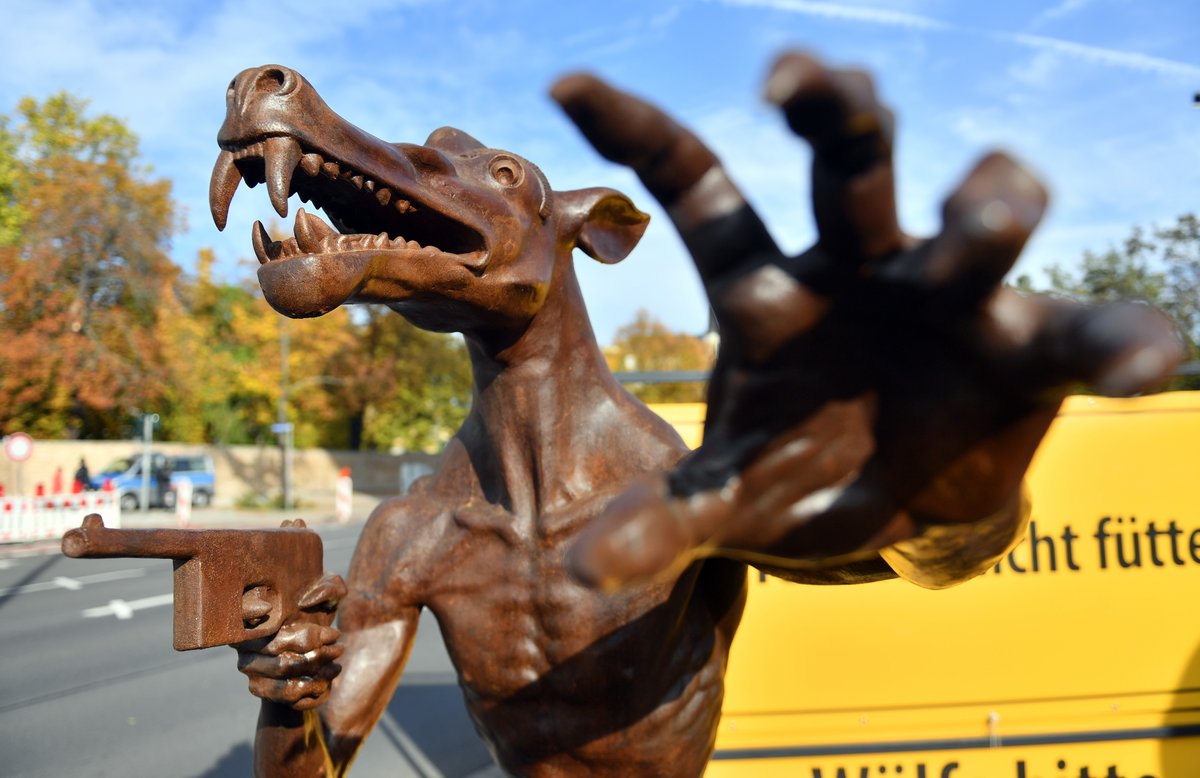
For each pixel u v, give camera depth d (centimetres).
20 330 2808
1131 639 407
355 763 582
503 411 170
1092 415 421
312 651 147
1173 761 401
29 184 2930
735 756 404
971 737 403
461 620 169
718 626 169
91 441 3052
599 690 157
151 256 2878
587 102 83
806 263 84
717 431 91
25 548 1797
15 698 712
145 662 832
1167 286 1706
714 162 90
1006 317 78
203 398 3222
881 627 410
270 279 133
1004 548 114
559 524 162
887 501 88
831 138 71
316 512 2892
